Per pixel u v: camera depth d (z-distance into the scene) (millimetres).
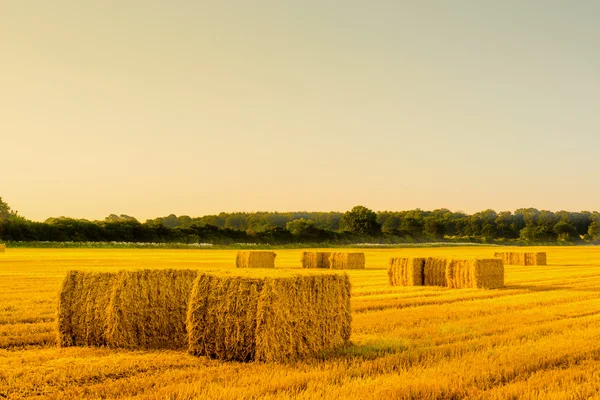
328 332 11891
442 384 9125
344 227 134875
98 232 97562
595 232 165000
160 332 12398
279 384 9070
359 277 32594
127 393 8703
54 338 13148
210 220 174500
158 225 105625
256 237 109125
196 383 9016
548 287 26344
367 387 8914
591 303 19844
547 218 177625
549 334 13773
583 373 10031
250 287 10969
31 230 90812
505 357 11117
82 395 8516
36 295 21031
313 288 11633
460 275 25859
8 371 9727
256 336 10750
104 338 12336
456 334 13609
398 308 18625
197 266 41875
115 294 12211
